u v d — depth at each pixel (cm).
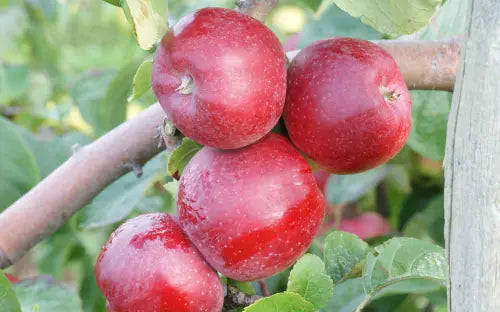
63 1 143
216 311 57
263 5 59
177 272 55
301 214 55
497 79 47
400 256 63
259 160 55
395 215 108
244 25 53
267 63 53
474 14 48
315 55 57
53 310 77
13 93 125
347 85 55
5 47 138
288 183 55
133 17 51
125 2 51
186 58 52
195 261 56
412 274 62
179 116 53
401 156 91
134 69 81
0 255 70
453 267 48
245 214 54
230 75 52
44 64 138
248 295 60
